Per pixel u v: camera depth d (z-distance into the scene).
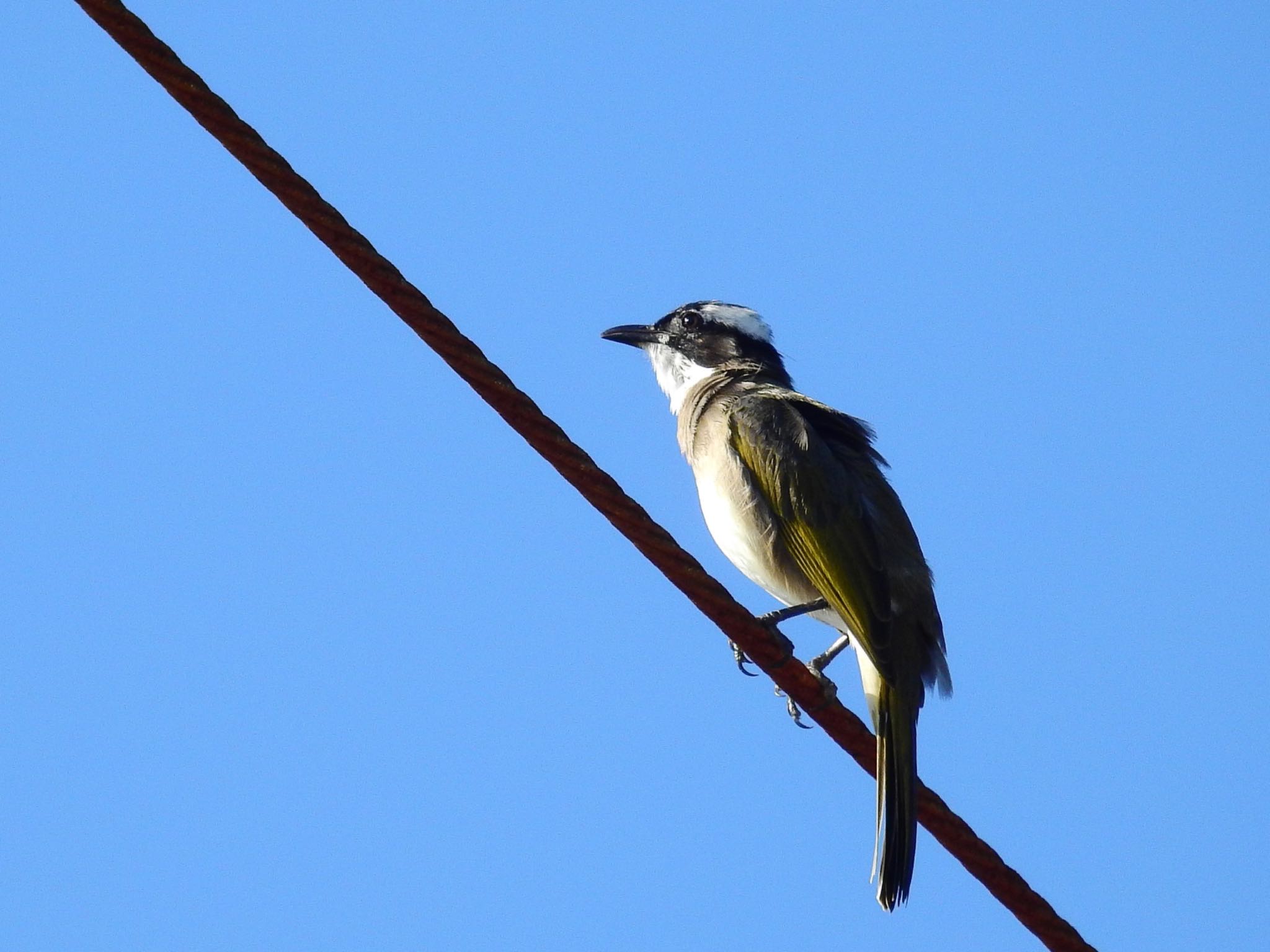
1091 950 9.65
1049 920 9.80
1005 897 9.95
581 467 8.77
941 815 10.48
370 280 8.15
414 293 8.23
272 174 7.79
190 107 7.57
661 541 9.06
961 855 10.17
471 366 8.45
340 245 8.02
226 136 7.67
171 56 7.48
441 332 8.34
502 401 8.53
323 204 7.93
